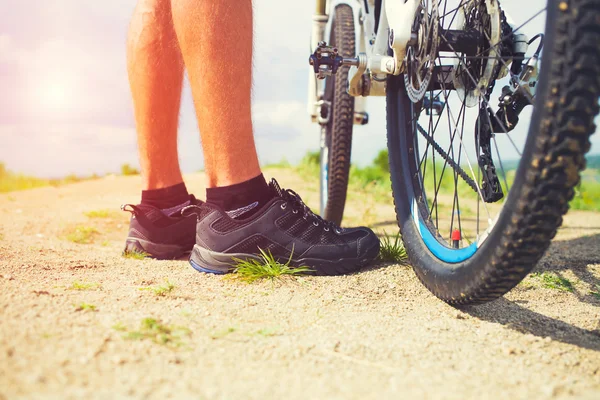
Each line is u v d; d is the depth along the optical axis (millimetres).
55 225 3205
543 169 1067
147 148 2025
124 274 1737
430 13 1562
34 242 2549
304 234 1771
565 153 1049
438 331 1292
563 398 949
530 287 1747
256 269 1691
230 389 935
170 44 1908
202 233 1762
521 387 997
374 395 938
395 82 1911
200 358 1052
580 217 4434
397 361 1100
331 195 2672
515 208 1128
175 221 2064
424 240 1637
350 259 1795
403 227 1754
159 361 1015
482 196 1439
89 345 1040
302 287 1635
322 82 2850
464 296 1345
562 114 1031
